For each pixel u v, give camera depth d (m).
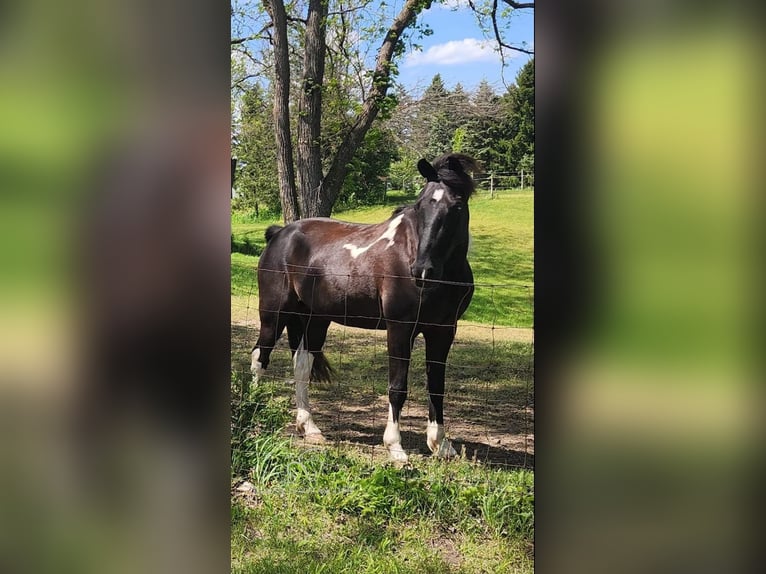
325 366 4.62
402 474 3.33
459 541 2.85
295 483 3.23
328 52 8.79
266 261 4.76
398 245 3.97
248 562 2.63
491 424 4.53
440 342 3.95
